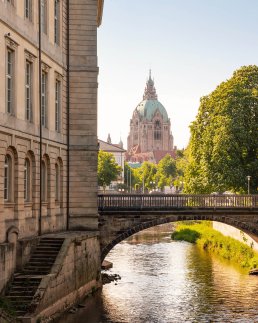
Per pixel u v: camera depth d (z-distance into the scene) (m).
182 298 39.56
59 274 32.44
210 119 70.38
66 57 43.34
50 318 30.88
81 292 37.69
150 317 33.97
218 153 66.69
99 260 42.97
